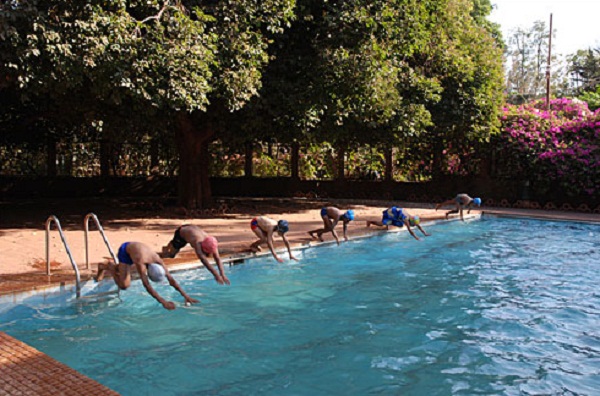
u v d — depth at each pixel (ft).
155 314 20.48
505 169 67.87
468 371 15.43
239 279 26.35
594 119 62.95
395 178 80.89
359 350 17.08
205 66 32.48
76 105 40.70
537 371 15.46
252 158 79.15
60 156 70.64
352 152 78.95
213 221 45.60
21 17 26.08
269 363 15.92
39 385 11.05
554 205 62.69
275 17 36.86
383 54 43.11
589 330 19.29
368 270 29.30
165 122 44.52
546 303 22.88
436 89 56.18
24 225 40.34
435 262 31.81
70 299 21.35
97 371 15.15
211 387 14.23
